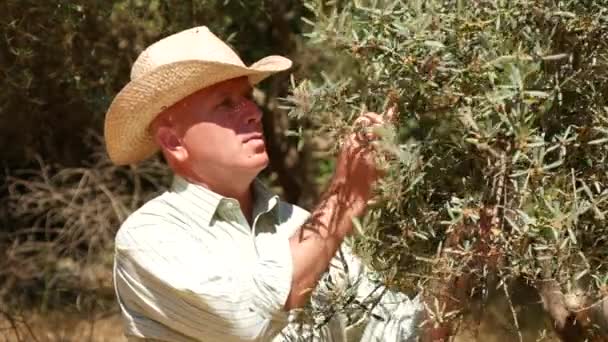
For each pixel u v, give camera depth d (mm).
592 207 3299
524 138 3230
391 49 3412
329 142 4176
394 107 3533
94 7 8211
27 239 8617
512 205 3350
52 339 8664
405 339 4020
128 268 3885
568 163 3467
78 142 8891
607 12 3395
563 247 3271
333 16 3570
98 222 7820
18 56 8312
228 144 3867
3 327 8734
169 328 3861
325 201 3682
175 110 3908
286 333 3938
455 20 3352
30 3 8180
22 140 8898
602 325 3811
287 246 3689
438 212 3547
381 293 3807
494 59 3299
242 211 4016
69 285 8531
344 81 3656
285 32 8125
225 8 8125
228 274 3732
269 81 8523
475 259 3479
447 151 3506
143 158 4227
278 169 9234
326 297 3799
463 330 4070
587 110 3473
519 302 4254
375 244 3660
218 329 3732
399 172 3445
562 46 3430
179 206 3904
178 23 8211
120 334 8703
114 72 8398
